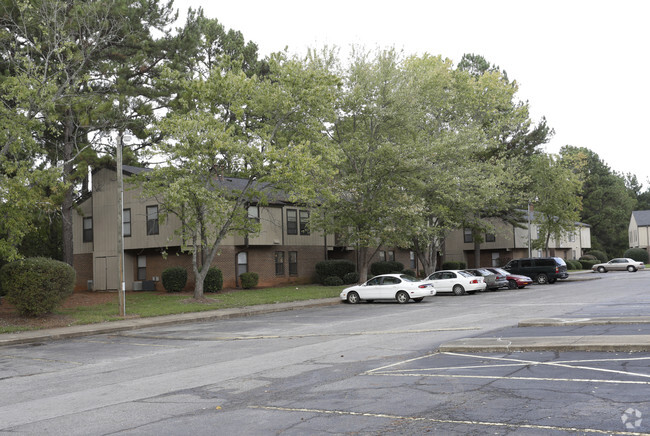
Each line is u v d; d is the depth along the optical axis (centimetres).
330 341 1612
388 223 3609
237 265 3856
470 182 3859
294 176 2812
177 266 3625
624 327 1466
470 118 4359
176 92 3594
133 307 2797
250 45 5356
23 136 2289
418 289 2911
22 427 823
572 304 2356
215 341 1772
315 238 4428
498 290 3838
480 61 5850
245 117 3228
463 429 691
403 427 715
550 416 720
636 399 773
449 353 1266
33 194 2327
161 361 1426
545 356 1137
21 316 2439
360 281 3925
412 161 3459
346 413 802
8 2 2758
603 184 9125
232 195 3133
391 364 1180
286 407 860
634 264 5981
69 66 2808
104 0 3117
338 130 3694
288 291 3594
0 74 2880
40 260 2420
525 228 5253
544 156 4962
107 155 3347
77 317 2450
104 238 3928
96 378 1232
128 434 757
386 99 3597
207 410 870
